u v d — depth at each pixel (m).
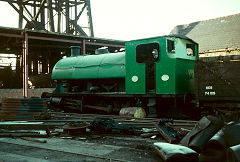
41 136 6.25
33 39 21.11
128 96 10.02
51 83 25.12
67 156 4.40
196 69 7.72
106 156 4.38
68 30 29.22
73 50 14.95
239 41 19.97
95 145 5.24
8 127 8.03
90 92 12.03
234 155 3.28
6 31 19.58
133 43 9.87
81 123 6.65
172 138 5.34
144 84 9.52
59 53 28.73
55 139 5.96
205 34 22.70
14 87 27.95
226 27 22.20
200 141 4.56
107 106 11.42
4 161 4.07
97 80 12.09
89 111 12.56
